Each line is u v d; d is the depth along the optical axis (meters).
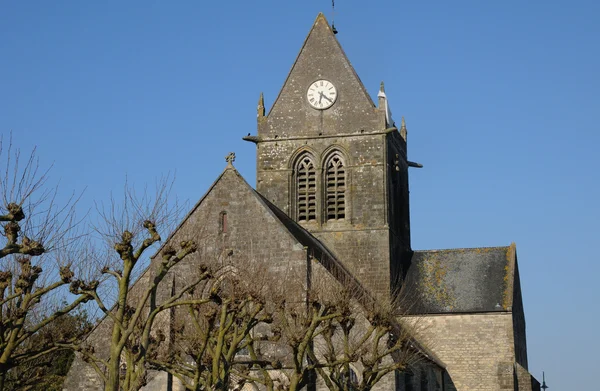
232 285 44.62
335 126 72.69
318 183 72.12
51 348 36.00
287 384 51.50
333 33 74.88
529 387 68.69
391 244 71.06
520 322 76.06
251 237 56.78
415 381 60.25
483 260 74.00
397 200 75.56
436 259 75.12
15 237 32.12
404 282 72.94
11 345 33.56
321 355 53.59
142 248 33.47
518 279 75.75
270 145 73.62
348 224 70.88
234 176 58.34
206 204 58.12
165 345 52.66
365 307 52.56
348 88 73.12
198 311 43.31
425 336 69.56
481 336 69.69
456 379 69.31
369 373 46.53
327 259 62.12
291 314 47.28
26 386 46.62
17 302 39.78
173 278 56.06
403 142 79.62
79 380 55.03
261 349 53.53
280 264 55.75
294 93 74.06
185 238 56.56
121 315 32.56
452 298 71.50
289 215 72.06
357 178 71.50
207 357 41.41
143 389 53.47
